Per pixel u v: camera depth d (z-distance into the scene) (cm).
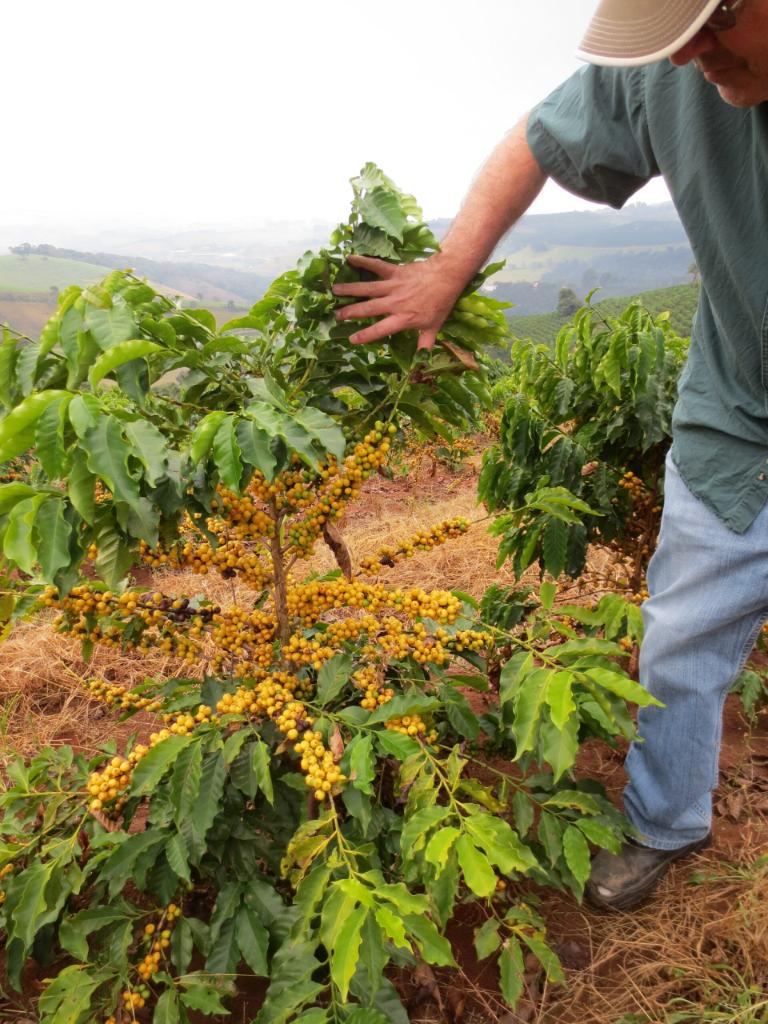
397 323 199
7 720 348
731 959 202
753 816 266
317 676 228
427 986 198
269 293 195
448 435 246
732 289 181
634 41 143
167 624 217
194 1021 197
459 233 207
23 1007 201
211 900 224
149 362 169
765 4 133
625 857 225
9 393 167
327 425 158
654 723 215
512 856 158
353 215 194
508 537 318
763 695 325
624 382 309
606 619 231
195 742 184
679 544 205
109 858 181
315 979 189
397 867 205
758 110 160
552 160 210
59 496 152
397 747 185
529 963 208
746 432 185
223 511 188
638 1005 193
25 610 207
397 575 530
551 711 166
